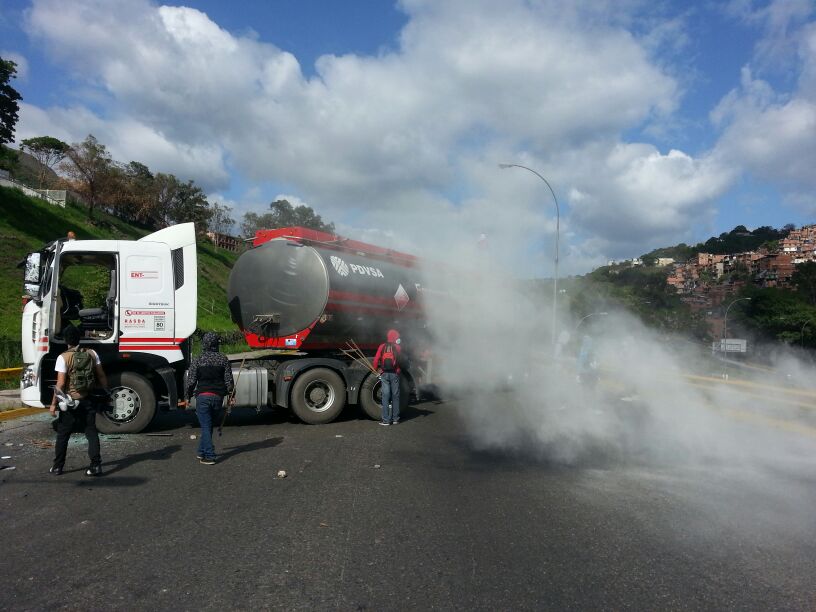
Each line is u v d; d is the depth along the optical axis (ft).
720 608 11.35
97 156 151.33
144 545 13.98
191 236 28.96
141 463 21.85
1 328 67.00
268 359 32.81
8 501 17.20
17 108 144.36
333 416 31.37
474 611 10.99
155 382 28.55
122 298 27.48
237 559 13.24
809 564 13.64
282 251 33.04
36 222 113.91
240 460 22.63
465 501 17.85
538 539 14.83
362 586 11.96
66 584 11.84
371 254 37.32
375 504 17.40
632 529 15.72
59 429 20.04
